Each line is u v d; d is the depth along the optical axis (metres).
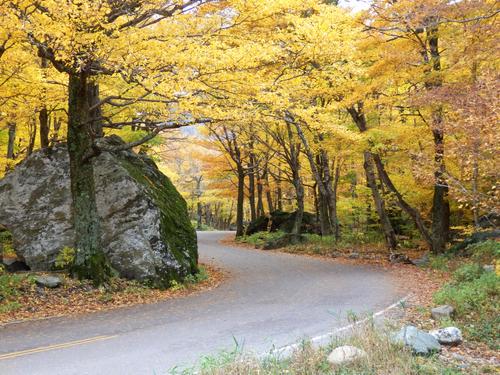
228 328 8.97
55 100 15.03
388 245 22.12
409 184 21.77
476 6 12.25
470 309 9.73
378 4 15.66
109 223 14.47
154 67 10.19
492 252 15.48
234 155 32.88
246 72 11.14
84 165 12.64
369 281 14.78
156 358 7.08
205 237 38.38
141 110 15.52
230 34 11.69
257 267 18.94
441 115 14.61
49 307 10.74
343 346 6.57
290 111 12.64
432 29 15.54
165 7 11.07
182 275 14.76
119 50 10.04
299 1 11.67
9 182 15.45
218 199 50.97
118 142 16.86
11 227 14.84
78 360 7.01
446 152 12.39
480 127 9.40
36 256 14.40
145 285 13.46
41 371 6.50
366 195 27.30
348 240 26.98
